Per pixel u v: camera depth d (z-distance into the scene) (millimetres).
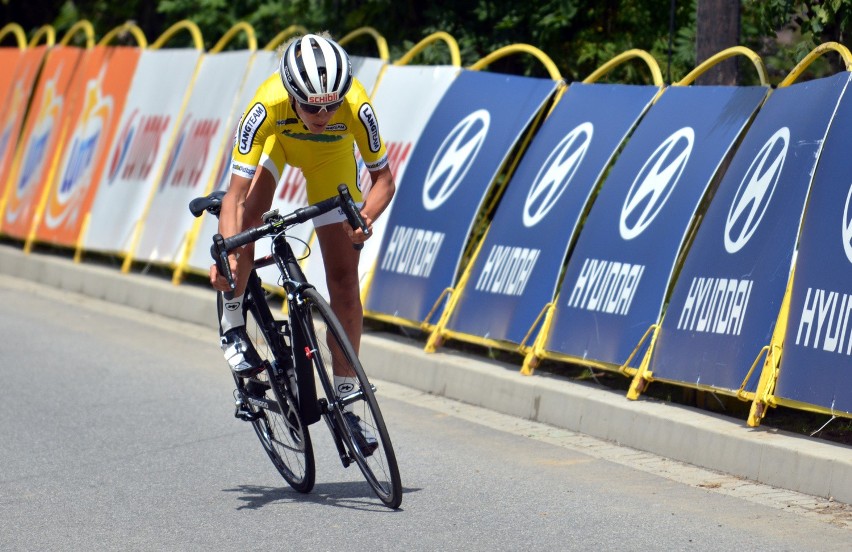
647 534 11617
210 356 21125
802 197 14648
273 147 13141
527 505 12617
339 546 11258
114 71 29859
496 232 19234
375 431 12258
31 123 32312
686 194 16609
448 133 20766
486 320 18516
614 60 19156
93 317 24875
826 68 23594
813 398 13664
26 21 41031
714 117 16922
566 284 17625
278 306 22859
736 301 15055
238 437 15648
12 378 19109
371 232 11570
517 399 16984
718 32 19234
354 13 26906
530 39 25469
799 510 12375
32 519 12234
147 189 27297
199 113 26484
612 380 17750
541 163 19172
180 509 12516
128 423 16359
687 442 14391
